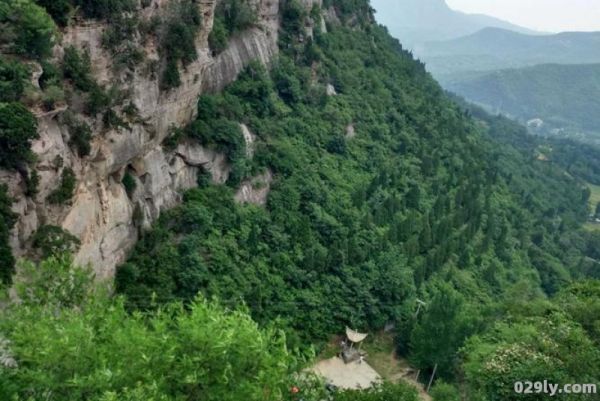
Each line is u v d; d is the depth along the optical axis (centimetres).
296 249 5466
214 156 5281
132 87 3906
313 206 6031
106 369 1714
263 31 6912
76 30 3400
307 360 2278
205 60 4984
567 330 3244
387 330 5944
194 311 1998
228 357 1872
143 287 4091
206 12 4862
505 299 6712
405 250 6631
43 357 1752
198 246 4669
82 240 3503
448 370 5250
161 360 1838
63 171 3192
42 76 3095
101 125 3622
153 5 4138
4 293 2302
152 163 4466
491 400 2914
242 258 4962
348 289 5578
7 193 2791
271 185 5978
